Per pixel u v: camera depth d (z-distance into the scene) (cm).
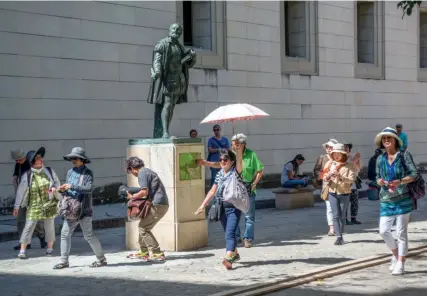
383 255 1065
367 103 2612
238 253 1067
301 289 852
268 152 2236
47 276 941
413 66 2830
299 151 2341
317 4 2417
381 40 2688
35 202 1096
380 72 2683
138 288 857
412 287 858
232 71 2131
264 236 1297
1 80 1562
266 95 2236
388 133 913
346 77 2525
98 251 999
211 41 2088
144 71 1872
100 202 1756
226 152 958
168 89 1155
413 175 910
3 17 1568
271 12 2261
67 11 1692
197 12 2098
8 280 918
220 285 868
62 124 1681
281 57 2291
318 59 2419
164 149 1131
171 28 1164
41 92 1638
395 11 2739
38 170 1106
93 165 1747
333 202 1178
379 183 924
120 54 1812
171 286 866
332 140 1230
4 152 1565
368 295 817
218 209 966
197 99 2027
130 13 1838
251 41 2192
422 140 2875
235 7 2148
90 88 1742
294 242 1216
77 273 959
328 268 958
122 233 1388
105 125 1775
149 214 1023
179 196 1130
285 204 1784
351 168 1177
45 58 1647
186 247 1134
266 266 990
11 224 1416
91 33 1744
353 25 2555
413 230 1361
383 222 935
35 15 1627
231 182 951
